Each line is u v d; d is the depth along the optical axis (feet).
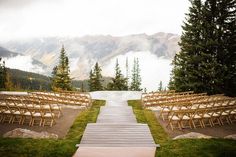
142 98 86.22
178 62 126.21
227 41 113.60
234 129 47.19
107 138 40.88
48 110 48.60
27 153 33.04
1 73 198.29
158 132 45.44
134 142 39.29
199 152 33.63
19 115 48.42
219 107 51.42
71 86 183.01
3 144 35.76
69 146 36.19
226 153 33.14
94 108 71.61
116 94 106.63
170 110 51.62
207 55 111.34
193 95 75.87
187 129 47.44
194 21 123.24
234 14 116.78
